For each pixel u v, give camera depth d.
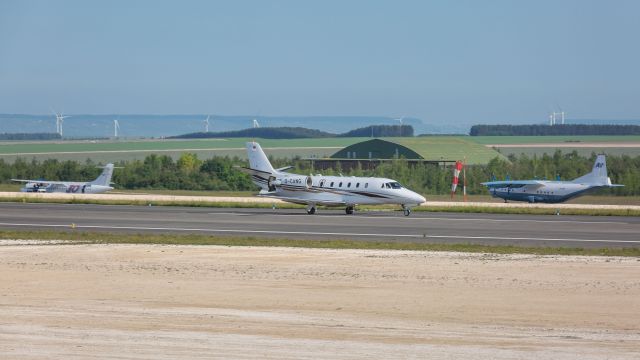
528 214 194.50
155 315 69.31
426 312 72.25
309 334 62.41
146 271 93.62
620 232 143.12
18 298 77.06
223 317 68.88
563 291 82.38
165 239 126.00
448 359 55.00
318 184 187.00
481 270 95.00
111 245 118.19
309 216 179.88
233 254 108.19
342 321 67.81
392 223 160.38
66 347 57.09
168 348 57.09
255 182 196.38
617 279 89.50
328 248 115.44
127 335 61.09
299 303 75.69
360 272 93.31
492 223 162.25
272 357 55.00
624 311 73.44
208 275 90.94
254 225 154.25
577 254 109.88
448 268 96.38
